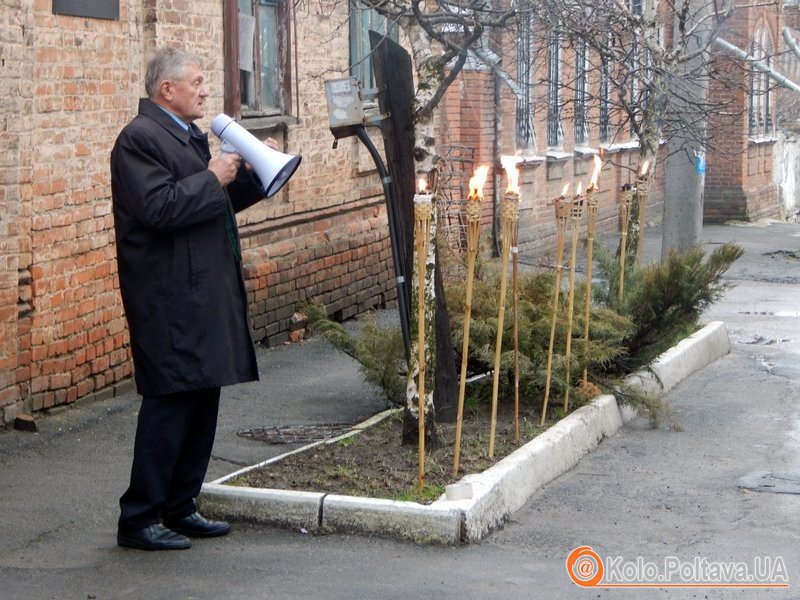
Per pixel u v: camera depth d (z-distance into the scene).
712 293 9.34
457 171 18.52
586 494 6.86
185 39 10.41
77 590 5.18
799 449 8.05
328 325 8.73
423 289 6.16
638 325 9.17
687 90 12.72
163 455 5.66
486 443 7.28
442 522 5.85
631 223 10.72
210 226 5.61
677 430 8.53
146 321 5.55
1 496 6.61
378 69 7.27
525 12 8.18
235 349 5.68
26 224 8.19
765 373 10.87
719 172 30.14
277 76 12.55
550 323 8.27
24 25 8.05
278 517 6.06
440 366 7.87
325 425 8.52
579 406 8.31
